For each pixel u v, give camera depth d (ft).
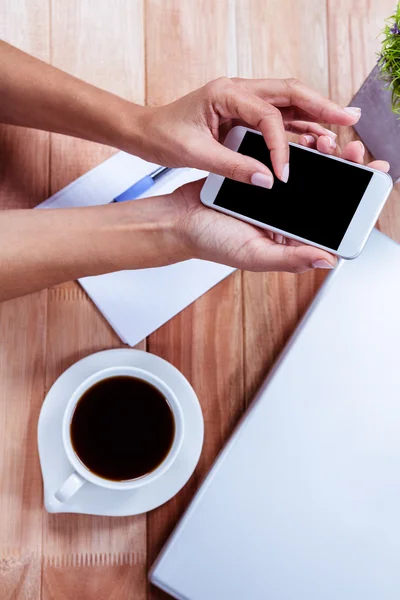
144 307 2.65
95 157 2.70
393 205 2.75
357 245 2.04
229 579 2.25
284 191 2.10
